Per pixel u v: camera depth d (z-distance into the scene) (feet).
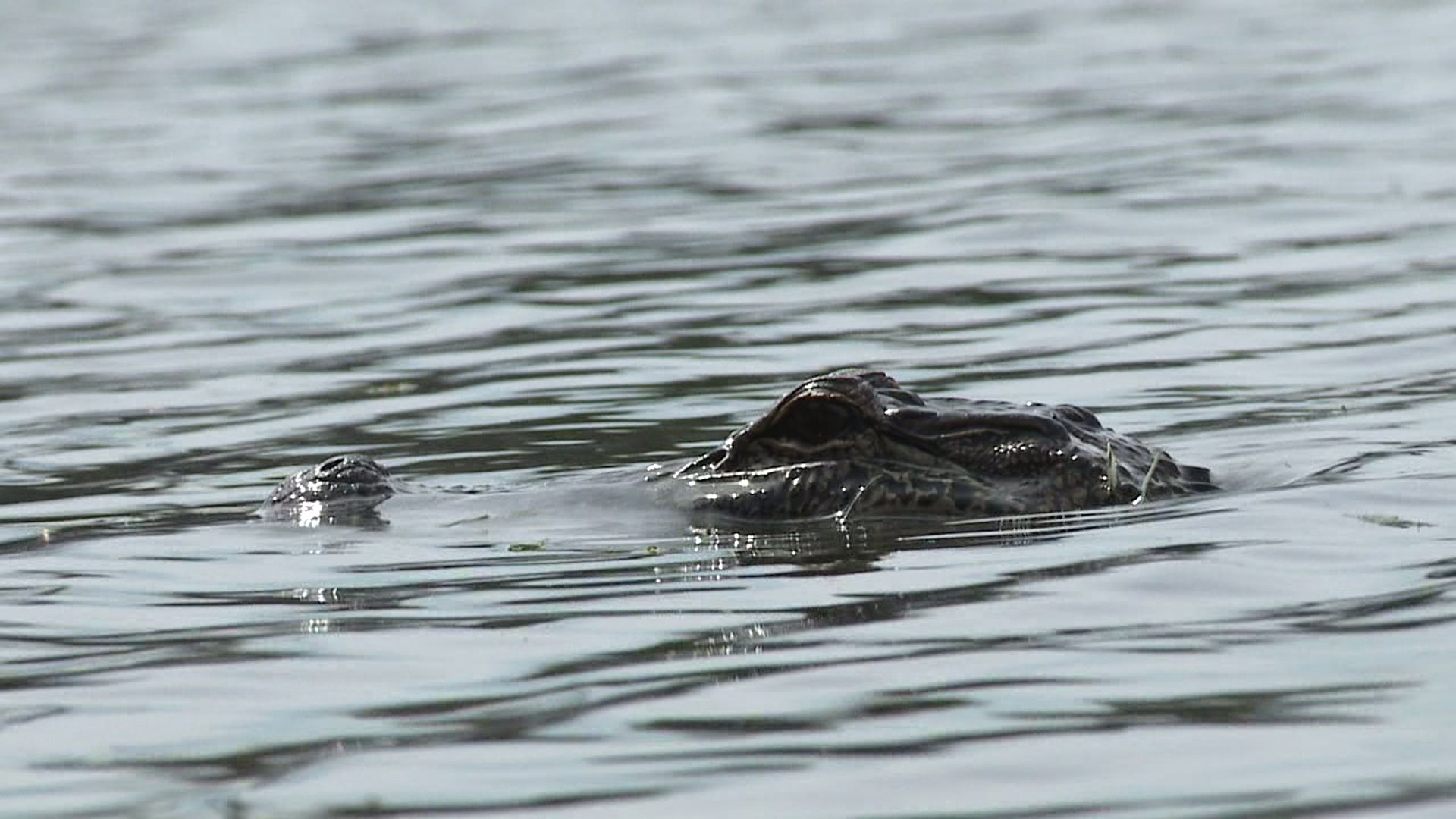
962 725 46.78
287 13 294.87
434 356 107.45
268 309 121.29
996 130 179.52
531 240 139.95
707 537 67.00
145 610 60.49
